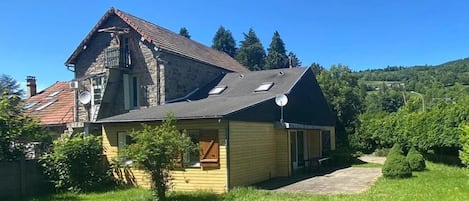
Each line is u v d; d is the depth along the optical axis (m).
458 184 13.78
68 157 15.44
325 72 39.19
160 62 22.22
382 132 31.19
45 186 15.44
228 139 14.73
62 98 27.59
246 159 15.90
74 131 22.59
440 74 84.94
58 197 14.23
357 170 20.64
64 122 24.23
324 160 22.28
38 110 26.64
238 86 23.11
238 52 58.97
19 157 14.88
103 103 23.33
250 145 16.30
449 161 22.03
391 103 64.81
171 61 22.59
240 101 17.83
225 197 12.97
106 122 16.83
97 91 23.47
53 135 17.50
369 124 33.88
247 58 57.06
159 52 22.20
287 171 18.56
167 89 22.14
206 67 25.19
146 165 12.03
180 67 23.16
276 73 24.17
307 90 23.78
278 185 15.70
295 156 21.22
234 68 28.25
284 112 20.00
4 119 14.52
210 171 14.87
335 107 36.75
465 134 16.88
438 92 62.88
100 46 24.09
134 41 23.08
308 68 24.28
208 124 14.97
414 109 37.34
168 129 12.34
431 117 22.08
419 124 23.28
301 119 22.33
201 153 14.96
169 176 12.79
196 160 15.27
